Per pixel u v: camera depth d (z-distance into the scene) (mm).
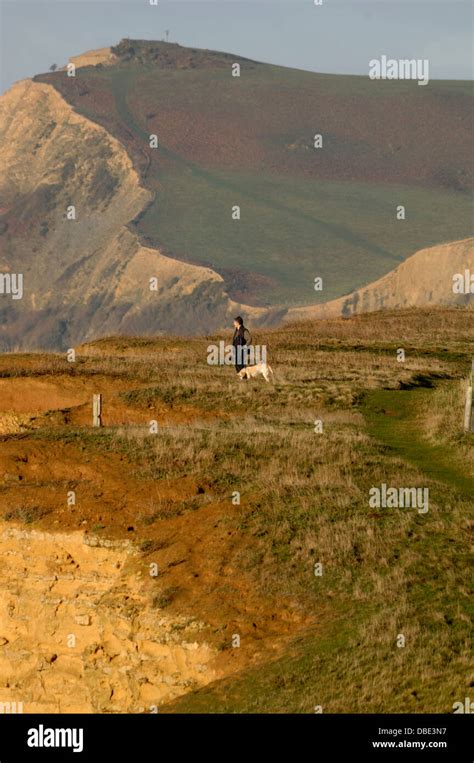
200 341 73125
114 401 50375
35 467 38938
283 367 59906
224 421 47219
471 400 45688
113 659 31984
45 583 34844
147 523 35094
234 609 30594
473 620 27906
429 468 40656
